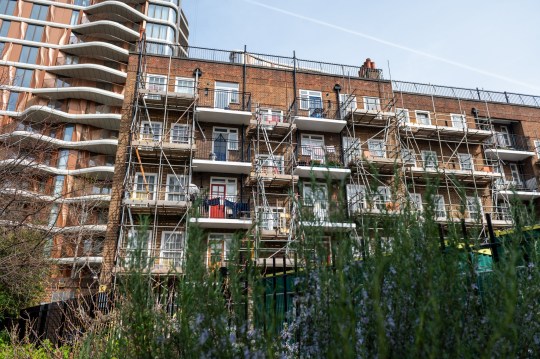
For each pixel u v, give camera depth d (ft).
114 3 166.09
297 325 8.80
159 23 178.29
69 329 24.47
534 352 7.30
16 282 41.63
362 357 6.28
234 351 7.73
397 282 7.18
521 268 8.44
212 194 73.92
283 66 95.35
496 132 98.99
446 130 88.74
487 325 6.97
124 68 164.35
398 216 8.44
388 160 75.36
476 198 9.94
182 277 8.86
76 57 160.76
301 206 8.75
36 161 39.58
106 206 81.87
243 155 77.25
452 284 7.10
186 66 82.58
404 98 95.09
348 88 89.51
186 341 7.86
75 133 138.72
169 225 68.69
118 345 10.57
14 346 21.53
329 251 8.23
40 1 164.55
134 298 8.61
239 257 9.34
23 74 148.66
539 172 97.40
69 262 59.52
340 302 5.96
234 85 83.41
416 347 5.58
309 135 83.15
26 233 39.06
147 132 75.05
